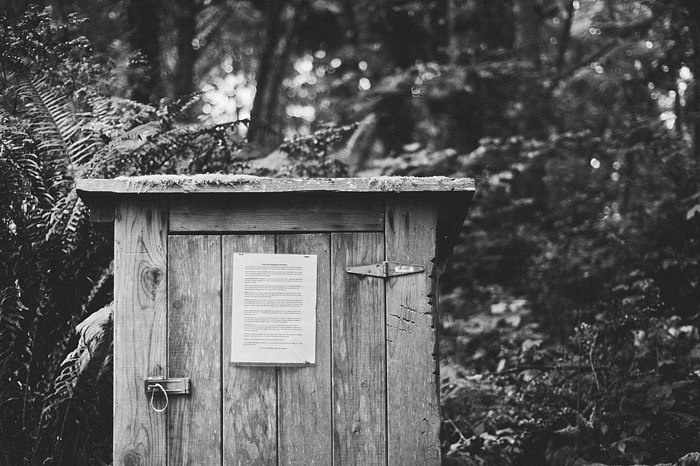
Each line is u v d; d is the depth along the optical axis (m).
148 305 2.99
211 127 4.55
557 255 7.07
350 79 9.90
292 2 10.59
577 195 8.04
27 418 3.71
